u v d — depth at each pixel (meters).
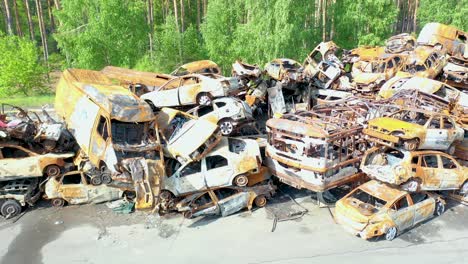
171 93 15.12
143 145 11.52
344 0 31.83
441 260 9.36
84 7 27.34
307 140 10.81
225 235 10.59
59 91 14.00
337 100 16.16
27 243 10.35
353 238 10.35
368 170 10.91
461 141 13.02
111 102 11.43
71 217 11.61
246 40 28.00
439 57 19.05
